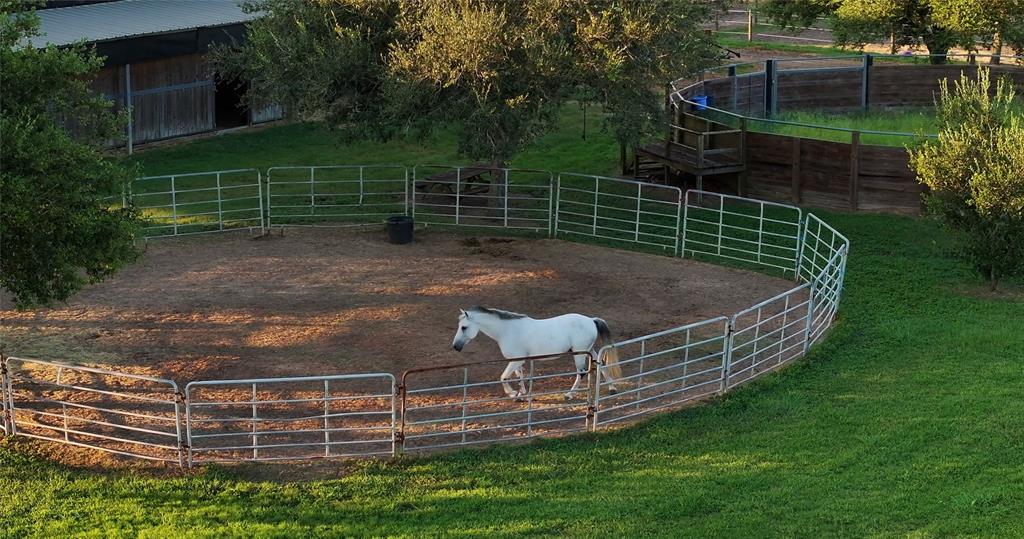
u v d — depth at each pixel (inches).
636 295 832.9
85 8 1360.7
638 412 613.6
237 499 517.3
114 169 604.1
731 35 2079.2
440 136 1364.4
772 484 527.2
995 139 816.3
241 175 1182.9
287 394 639.8
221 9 1421.0
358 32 919.0
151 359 691.4
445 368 555.5
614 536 478.6
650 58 909.2
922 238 971.3
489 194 1045.2
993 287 845.2
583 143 1336.1
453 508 507.8
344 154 1285.7
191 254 920.3
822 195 1066.7
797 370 677.3
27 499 514.3
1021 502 498.6
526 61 894.4
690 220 1023.6
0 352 627.8
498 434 590.2
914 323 766.5
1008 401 619.2
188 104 1316.4
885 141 1163.3
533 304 807.7
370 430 573.6
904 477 528.1
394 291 831.1
